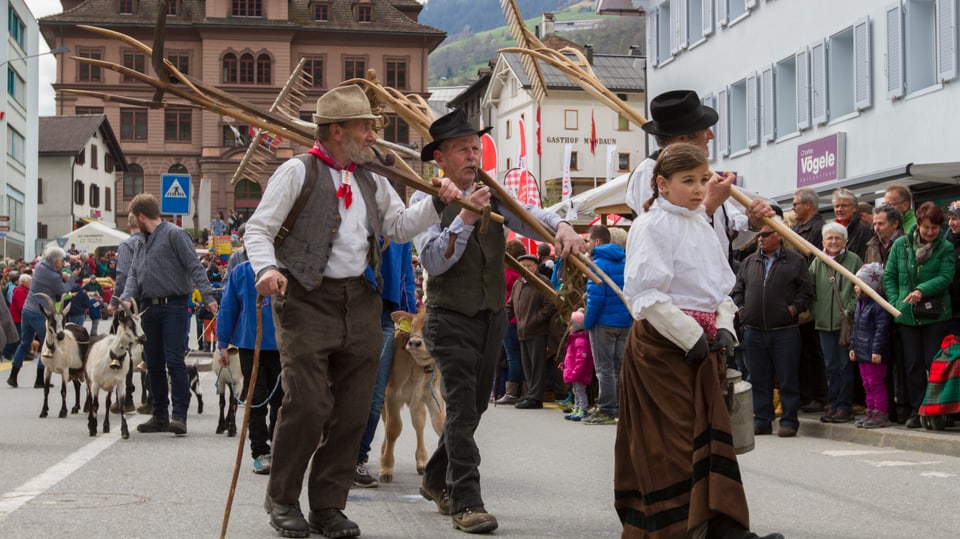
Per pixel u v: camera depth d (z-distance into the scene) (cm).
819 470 922
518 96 7469
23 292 2495
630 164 7412
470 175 649
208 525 657
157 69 623
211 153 9075
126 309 1134
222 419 1193
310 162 605
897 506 746
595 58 7669
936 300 1105
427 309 666
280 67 9119
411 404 875
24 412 1437
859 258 1205
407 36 9269
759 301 1192
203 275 1162
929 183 1817
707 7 3344
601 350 1309
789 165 2917
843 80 2700
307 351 597
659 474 499
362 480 820
